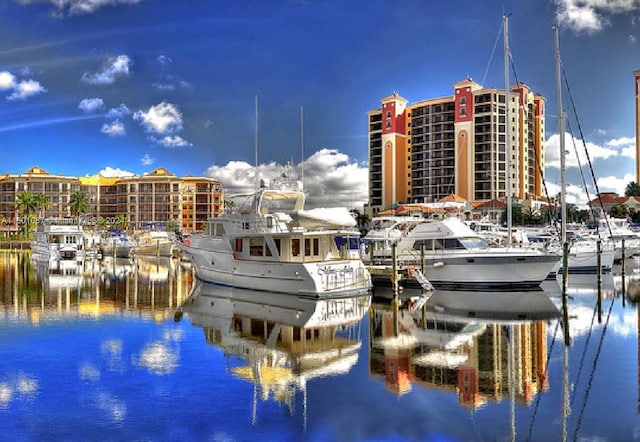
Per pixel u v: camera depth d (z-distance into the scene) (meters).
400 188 139.88
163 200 153.00
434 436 11.78
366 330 22.58
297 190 36.16
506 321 24.47
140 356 18.12
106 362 17.34
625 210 110.94
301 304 29.30
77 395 14.19
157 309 27.80
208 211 154.38
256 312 26.88
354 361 17.61
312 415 12.92
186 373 16.22
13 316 25.53
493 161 125.62
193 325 23.55
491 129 126.00
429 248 37.31
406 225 42.34
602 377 15.78
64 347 19.31
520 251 35.28
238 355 18.36
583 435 11.80
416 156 138.50
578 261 46.41
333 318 25.33
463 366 17.00
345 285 31.64
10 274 48.38
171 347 19.47
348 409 13.33
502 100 127.50
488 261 34.91
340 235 33.47
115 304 29.50
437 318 25.30
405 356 18.23
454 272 35.94
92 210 159.50
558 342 20.20
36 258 74.00
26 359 17.61
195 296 32.44
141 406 13.45
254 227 34.53
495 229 54.34
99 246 81.25
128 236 87.62
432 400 13.90
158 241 75.81
